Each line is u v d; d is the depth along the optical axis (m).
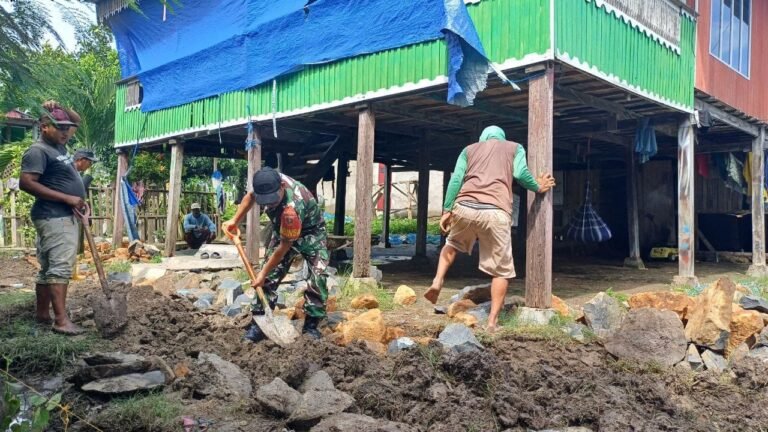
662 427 3.34
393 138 12.62
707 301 4.96
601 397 3.67
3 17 2.67
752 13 11.79
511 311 6.06
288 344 4.60
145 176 15.80
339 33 8.48
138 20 12.32
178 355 4.38
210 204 15.36
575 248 14.98
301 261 8.99
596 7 7.16
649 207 14.62
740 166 12.90
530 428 3.31
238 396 3.65
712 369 4.46
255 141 10.13
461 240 5.66
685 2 9.64
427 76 7.46
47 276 4.83
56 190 4.85
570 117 10.18
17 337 4.49
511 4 6.76
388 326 5.37
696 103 9.80
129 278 8.28
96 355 3.82
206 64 10.88
